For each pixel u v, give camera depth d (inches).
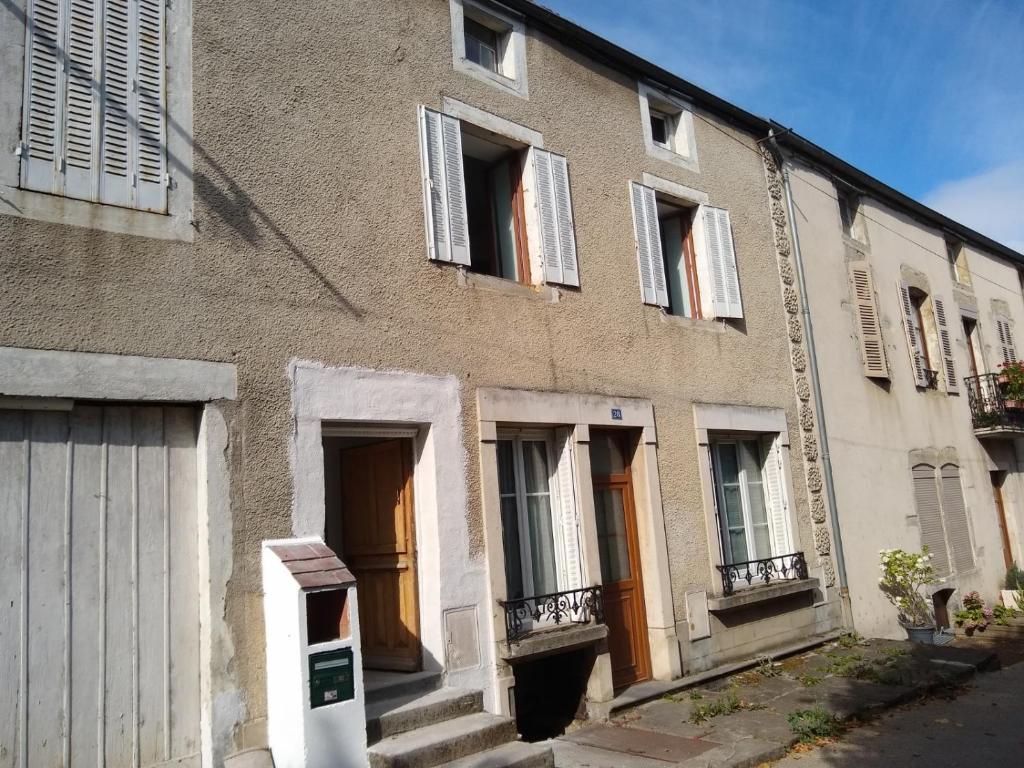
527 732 268.4
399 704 208.4
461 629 232.5
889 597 414.3
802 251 419.2
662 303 327.9
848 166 462.3
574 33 314.7
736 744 231.6
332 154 230.2
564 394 278.4
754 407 360.2
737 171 391.5
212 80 207.9
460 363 250.2
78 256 178.1
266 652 189.9
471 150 293.9
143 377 182.7
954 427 514.9
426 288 246.1
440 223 253.1
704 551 319.3
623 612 292.5
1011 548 557.6
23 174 174.1
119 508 181.2
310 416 210.8
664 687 283.7
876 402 444.8
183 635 185.2
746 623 328.8
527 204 289.9
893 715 272.4
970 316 574.6
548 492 282.2
